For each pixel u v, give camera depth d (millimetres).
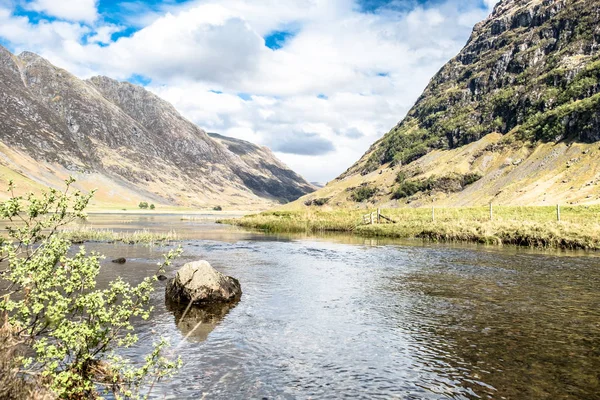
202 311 14422
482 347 10781
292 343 11188
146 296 7883
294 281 19906
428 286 18375
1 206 6898
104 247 33688
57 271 7062
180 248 8398
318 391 8438
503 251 30094
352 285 18844
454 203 192875
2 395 5266
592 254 27734
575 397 8062
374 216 57062
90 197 7730
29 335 6438
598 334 11648
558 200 133250
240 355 10320
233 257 29047
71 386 6688
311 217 67625
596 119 176875
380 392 8383
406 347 10844
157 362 7625
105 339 7352
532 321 12938
